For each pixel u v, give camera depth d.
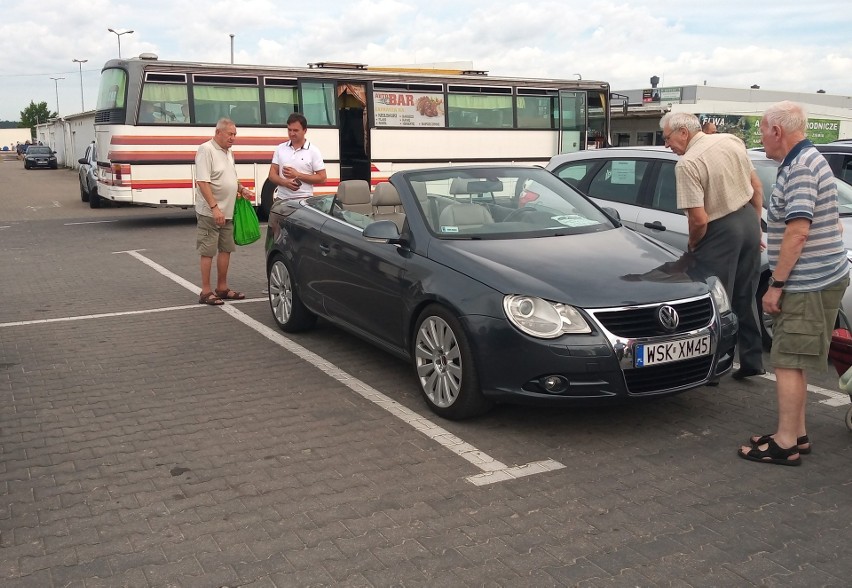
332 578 3.21
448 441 4.66
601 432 4.79
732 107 33.41
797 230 4.00
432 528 3.62
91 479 4.16
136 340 7.04
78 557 3.38
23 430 4.88
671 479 4.13
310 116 17.38
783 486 4.04
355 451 4.52
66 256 12.41
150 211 20.81
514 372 4.53
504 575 3.22
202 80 16.22
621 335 4.43
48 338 7.14
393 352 5.61
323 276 6.40
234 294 8.81
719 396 5.44
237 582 3.18
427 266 5.15
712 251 5.38
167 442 4.67
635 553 3.39
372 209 6.48
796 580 3.18
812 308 4.10
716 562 3.32
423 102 18.36
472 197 5.82
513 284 4.63
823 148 8.76
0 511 3.80
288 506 3.84
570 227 5.62
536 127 19.80
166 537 3.54
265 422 4.99
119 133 15.66
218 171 8.24
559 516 3.72
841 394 5.46
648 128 30.30
